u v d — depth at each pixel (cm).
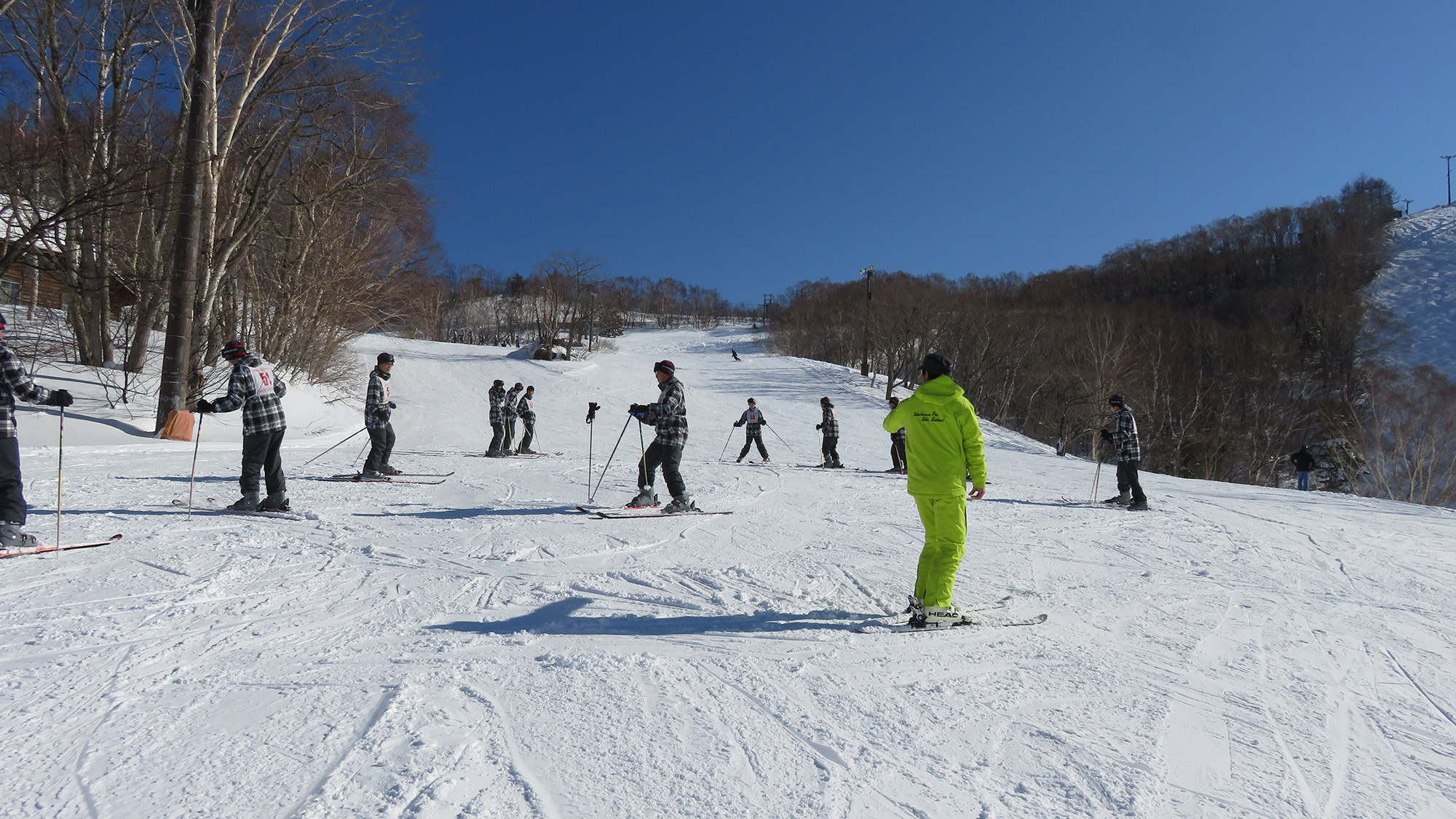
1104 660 356
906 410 425
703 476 1243
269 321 2339
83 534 564
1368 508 1115
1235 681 331
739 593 466
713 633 384
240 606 402
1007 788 227
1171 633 405
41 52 1620
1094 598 482
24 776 221
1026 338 4644
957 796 221
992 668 339
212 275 1788
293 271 2327
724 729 265
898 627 405
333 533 616
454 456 1557
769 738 259
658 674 320
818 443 2300
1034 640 386
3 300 1995
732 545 629
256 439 689
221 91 1792
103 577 449
